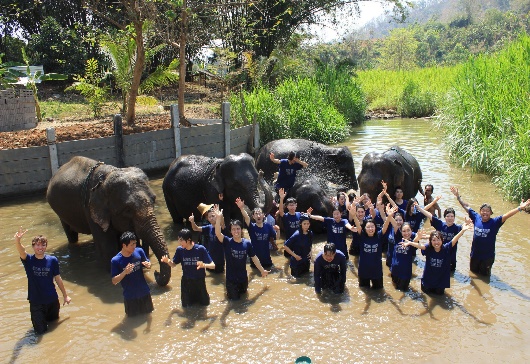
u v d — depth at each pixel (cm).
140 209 747
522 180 1106
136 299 654
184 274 677
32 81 1998
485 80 1546
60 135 1447
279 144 1260
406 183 1024
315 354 564
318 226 970
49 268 629
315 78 2636
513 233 934
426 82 3303
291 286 749
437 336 598
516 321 630
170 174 1051
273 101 1900
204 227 806
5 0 2619
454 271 785
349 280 770
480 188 1266
